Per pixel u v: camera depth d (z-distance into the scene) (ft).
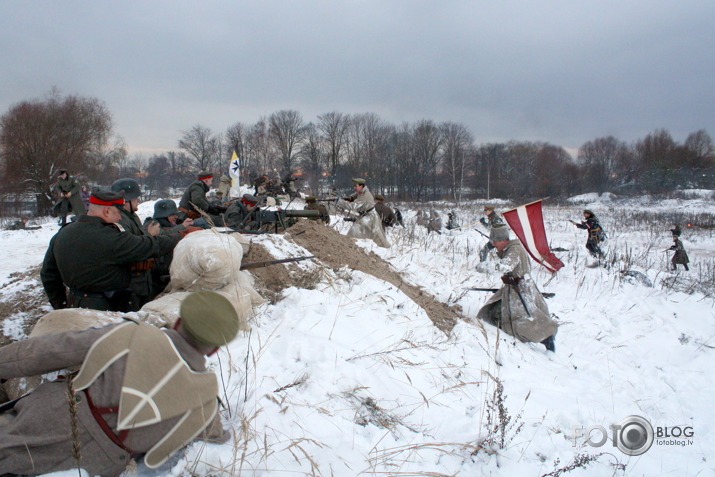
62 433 7.43
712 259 57.82
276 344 12.91
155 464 7.89
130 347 7.66
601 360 20.31
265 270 17.13
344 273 19.38
